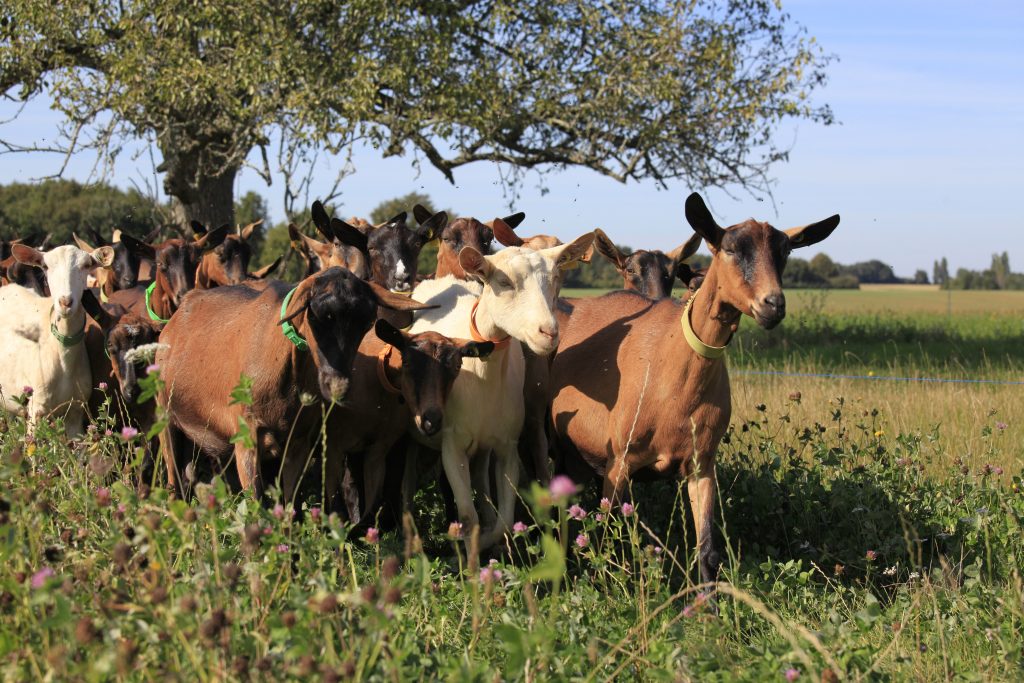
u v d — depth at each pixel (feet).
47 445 20.58
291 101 55.36
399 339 22.27
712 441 22.17
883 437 31.63
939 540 23.30
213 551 13.94
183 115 63.57
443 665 14.08
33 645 12.97
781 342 78.02
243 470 22.57
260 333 22.56
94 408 29.55
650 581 17.47
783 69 63.46
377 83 57.52
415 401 22.25
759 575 21.63
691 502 22.49
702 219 20.80
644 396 22.16
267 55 56.59
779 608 19.30
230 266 41.06
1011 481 26.81
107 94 60.44
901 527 23.13
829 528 24.39
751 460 26.78
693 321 21.59
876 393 42.93
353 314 21.03
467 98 58.75
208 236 38.14
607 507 18.38
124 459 22.41
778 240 20.53
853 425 34.12
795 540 23.82
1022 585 19.62
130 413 28.37
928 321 109.70
